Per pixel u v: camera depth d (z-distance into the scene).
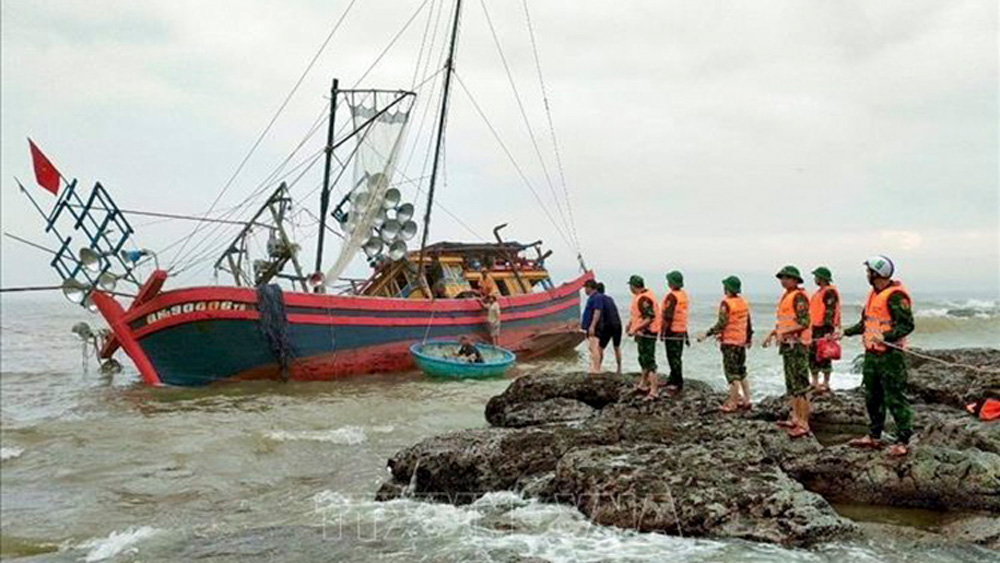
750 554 6.62
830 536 6.92
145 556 7.58
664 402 12.23
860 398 11.43
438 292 26.00
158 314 19.75
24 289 19.36
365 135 23.33
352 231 22.94
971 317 39.75
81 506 9.83
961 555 6.50
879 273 8.31
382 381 20.66
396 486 9.57
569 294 29.42
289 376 20.28
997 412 9.93
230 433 13.65
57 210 19.64
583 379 14.10
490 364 20.58
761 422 9.91
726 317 11.24
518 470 9.30
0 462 12.08
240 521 8.80
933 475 7.73
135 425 14.77
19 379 24.59
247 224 21.52
